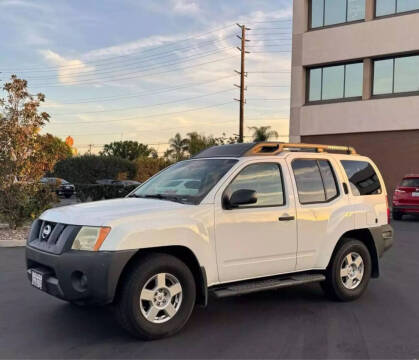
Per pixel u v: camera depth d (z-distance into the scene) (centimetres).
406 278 768
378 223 662
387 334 495
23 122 1230
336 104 2470
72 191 3338
